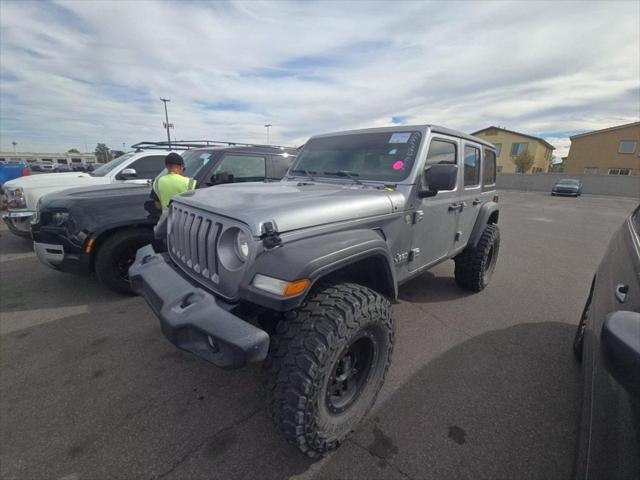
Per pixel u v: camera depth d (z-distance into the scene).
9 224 6.07
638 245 1.85
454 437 1.91
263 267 1.53
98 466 1.73
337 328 1.58
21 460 1.76
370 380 1.98
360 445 1.86
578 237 8.45
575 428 1.97
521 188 34.34
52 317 3.39
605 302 1.73
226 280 1.69
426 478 1.66
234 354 1.40
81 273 3.68
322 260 1.60
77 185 6.13
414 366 2.58
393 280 2.14
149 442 1.88
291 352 1.55
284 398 1.53
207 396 2.26
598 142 36.59
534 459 1.76
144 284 2.04
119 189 4.16
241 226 1.61
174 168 3.83
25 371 2.52
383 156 2.74
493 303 3.83
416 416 2.07
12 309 3.57
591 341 1.65
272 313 1.83
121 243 3.67
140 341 2.95
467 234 3.66
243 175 5.25
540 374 2.49
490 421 2.03
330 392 1.69
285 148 5.96
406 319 3.39
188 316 1.55
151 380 2.43
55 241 3.54
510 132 47.50
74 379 2.43
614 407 1.07
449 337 3.04
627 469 0.87
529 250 6.82
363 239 1.89
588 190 30.17
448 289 4.24
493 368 2.56
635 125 34.47
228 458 1.78
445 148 2.95
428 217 2.75
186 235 2.06
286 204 1.77
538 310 3.66
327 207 1.88
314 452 1.67
